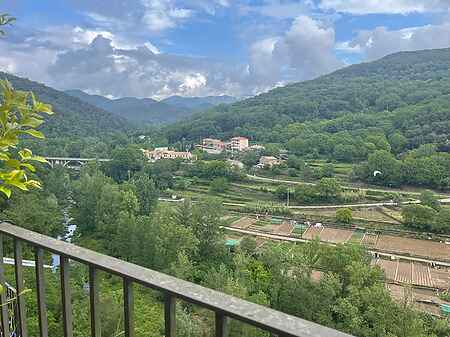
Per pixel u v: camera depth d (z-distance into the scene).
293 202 56.25
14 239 1.71
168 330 1.13
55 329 9.06
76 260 1.40
